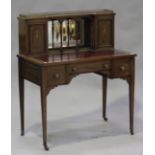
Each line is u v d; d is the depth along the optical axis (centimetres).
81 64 505
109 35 550
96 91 644
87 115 584
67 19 532
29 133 541
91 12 541
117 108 600
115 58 518
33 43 519
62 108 600
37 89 646
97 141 524
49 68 493
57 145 515
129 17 655
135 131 545
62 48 537
